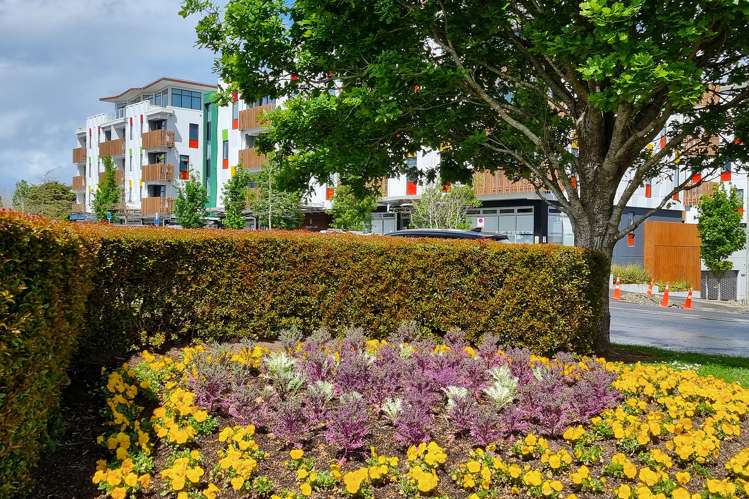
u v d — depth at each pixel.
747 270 25.11
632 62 6.92
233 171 35.69
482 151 10.66
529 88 9.88
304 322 8.50
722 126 9.53
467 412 4.99
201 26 9.78
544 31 8.45
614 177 9.60
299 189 10.88
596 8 6.91
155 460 4.36
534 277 8.45
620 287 26.70
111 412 4.79
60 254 3.97
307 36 9.20
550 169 10.61
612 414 5.35
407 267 8.66
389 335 8.53
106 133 59.69
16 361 3.41
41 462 4.21
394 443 4.78
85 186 62.69
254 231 8.51
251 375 6.14
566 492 4.32
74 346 5.31
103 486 3.88
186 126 50.09
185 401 4.82
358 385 5.54
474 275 8.59
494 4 8.78
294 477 4.22
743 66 9.53
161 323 7.44
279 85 10.31
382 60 8.69
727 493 4.20
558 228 29.97
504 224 30.36
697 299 26.12
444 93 9.52
